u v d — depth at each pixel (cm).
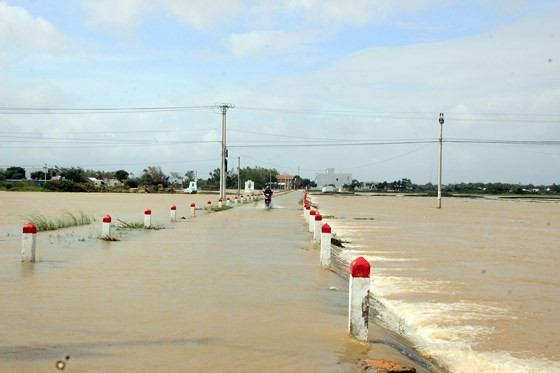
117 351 655
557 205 8850
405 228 3359
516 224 4072
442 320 1010
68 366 593
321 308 955
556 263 1869
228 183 17138
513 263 1852
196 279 1193
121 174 16775
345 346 713
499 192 17225
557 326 980
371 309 1068
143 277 1195
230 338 732
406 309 1098
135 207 4669
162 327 775
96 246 1764
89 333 731
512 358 791
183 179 15438
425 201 9631
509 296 1254
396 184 19425
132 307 898
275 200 7319
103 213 3722
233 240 2078
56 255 1523
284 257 1631
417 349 828
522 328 962
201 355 651
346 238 2606
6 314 823
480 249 2281
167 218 3300
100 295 986
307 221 3098
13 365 591
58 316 820
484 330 944
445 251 2156
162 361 623
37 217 2692
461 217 4853
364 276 752
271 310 919
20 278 1136
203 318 840
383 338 783
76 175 13150
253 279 1225
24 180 13875
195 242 1969
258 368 612
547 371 739
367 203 7819
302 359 650
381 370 612
